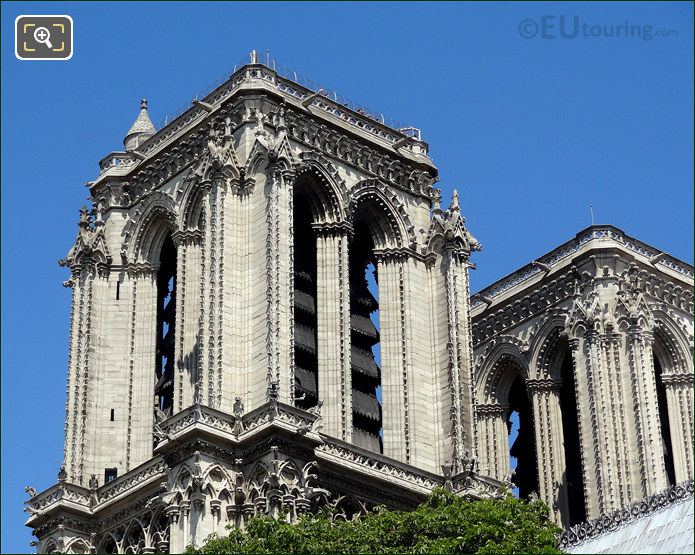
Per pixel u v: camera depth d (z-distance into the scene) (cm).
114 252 13925
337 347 13038
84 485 13075
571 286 14800
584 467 14112
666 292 14875
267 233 12681
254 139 13125
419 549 10700
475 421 15150
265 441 11850
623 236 14862
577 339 14475
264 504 11756
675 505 10519
